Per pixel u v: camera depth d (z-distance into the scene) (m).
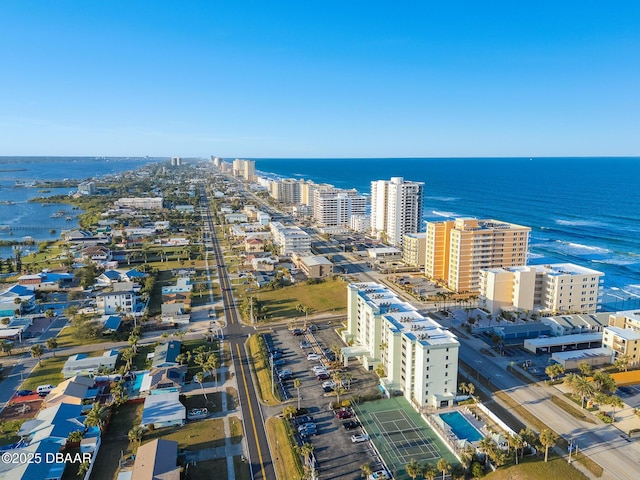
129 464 103.62
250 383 142.12
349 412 124.06
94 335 175.88
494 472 99.06
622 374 141.62
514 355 161.88
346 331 178.75
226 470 102.06
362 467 97.62
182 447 110.00
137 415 123.75
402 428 116.88
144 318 193.75
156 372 141.25
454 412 122.75
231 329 187.88
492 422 118.12
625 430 115.06
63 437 108.94
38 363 156.38
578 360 151.25
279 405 128.88
